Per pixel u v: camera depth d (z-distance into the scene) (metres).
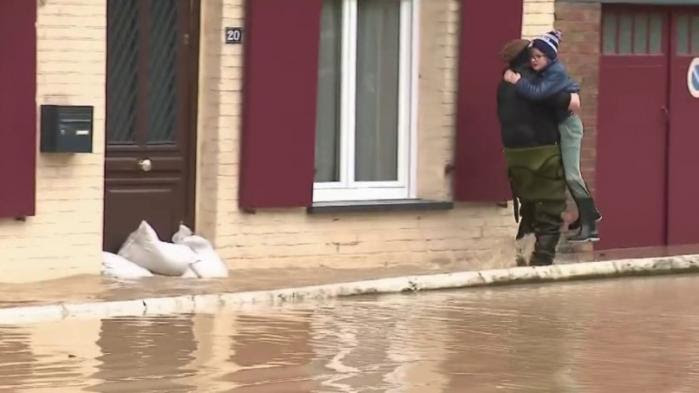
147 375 35.66
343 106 55.78
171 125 51.97
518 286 52.41
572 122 53.94
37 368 36.16
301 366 37.16
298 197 53.09
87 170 49.34
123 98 50.97
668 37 62.81
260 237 52.78
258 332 41.69
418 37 57.03
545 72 53.38
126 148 51.06
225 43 51.59
